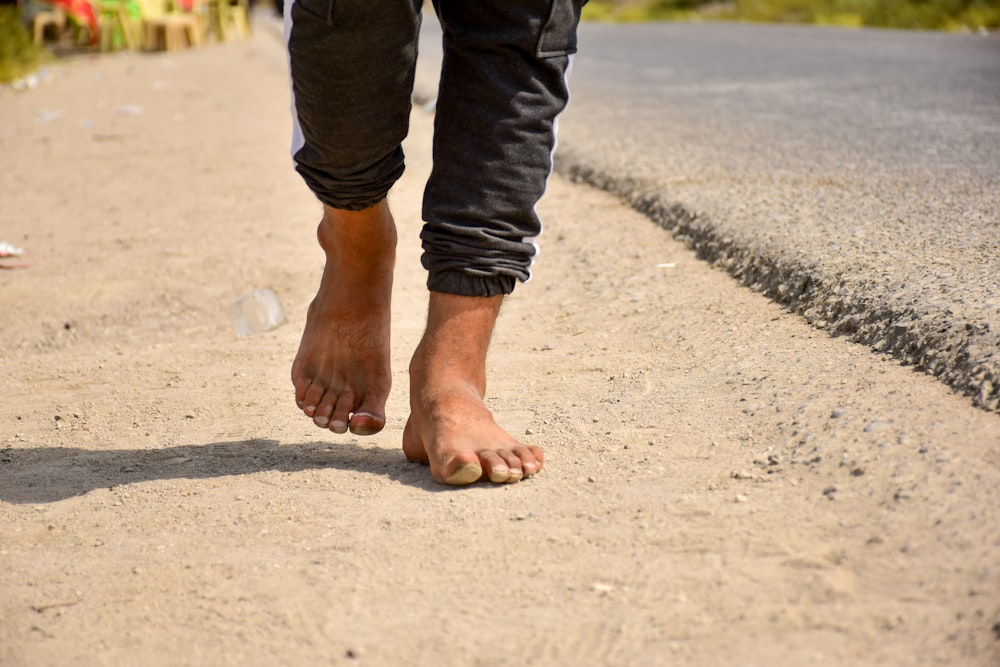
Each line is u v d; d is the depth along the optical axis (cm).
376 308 207
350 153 181
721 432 194
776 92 745
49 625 147
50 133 781
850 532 149
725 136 546
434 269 186
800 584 138
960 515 148
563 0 176
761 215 346
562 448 198
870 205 355
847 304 247
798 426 188
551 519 165
